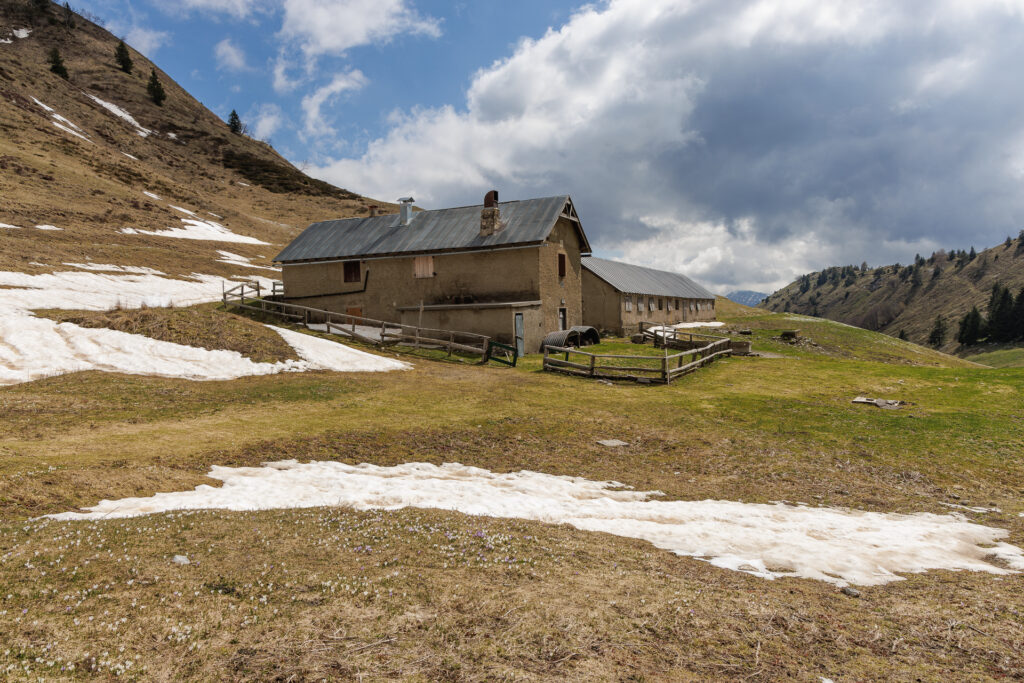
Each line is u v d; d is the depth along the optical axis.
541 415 19.17
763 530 9.46
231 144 146.25
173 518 7.61
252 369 23.47
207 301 41.69
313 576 5.96
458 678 4.24
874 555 8.36
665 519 9.95
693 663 4.77
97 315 25.67
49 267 38.88
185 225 73.44
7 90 95.75
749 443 16.58
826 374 28.23
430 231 39.84
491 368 28.61
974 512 11.54
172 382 20.06
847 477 13.73
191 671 4.09
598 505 10.69
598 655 4.76
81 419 14.78
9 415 14.25
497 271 36.12
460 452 14.77
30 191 62.22
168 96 153.62
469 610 5.40
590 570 6.81
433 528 7.93
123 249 52.53
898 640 5.48
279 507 8.95
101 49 156.75
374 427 16.42
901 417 19.36
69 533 6.57
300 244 44.00
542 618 5.33
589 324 47.12
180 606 5.04
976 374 27.08
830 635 5.54
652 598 6.03
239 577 5.82
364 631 4.86
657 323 54.66
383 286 39.44
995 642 5.48
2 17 147.88
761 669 4.76
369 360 27.70
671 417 19.64
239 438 14.19
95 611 4.77
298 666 4.25
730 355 34.38
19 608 4.66
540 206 37.88
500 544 7.49
